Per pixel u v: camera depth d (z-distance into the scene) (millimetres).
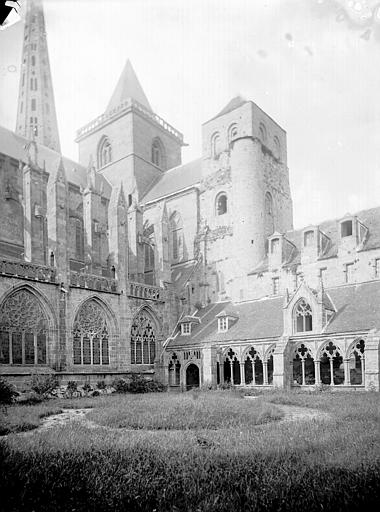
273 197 52281
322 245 42094
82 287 38719
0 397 27188
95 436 12359
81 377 36656
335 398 24062
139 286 44844
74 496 7805
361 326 31094
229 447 10391
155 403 23141
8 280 33438
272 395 27672
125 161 62781
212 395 28969
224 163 52219
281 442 10672
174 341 44906
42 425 17109
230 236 49812
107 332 41094
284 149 56250
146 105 66500
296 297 35094
